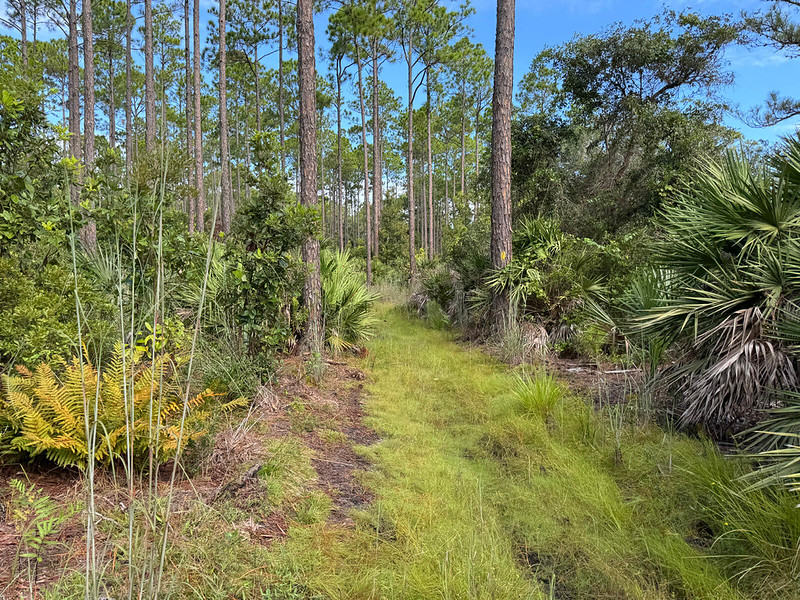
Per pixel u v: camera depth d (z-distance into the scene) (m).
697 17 11.16
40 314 2.79
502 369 6.39
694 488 2.84
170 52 25.36
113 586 1.75
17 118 3.08
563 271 7.45
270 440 3.49
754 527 2.30
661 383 4.13
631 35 11.52
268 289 4.66
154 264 3.79
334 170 40.56
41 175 3.32
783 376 3.08
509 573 2.14
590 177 12.50
